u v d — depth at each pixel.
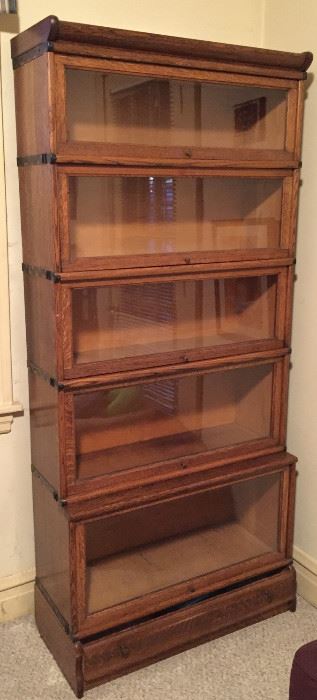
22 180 1.81
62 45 1.53
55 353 1.70
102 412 1.88
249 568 2.10
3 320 1.93
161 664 1.94
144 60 1.64
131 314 1.88
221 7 2.12
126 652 1.87
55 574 1.91
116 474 1.85
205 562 2.10
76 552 1.78
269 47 2.19
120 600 1.90
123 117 1.74
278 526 2.16
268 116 1.95
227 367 1.98
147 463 1.93
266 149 1.93
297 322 2.18
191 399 2.09
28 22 1.82
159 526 2.12
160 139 1.81
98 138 1.71
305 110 2.04
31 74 1.65
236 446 2.06
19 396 2.02
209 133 1.90
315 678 1.25
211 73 1.75
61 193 1.60
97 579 1.98
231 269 1.91
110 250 1.79
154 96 1.78
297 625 2.12
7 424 2.00
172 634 1.95
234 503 2.23
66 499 1.77
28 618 2.16
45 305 1.73
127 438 1.99
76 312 1.77
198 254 1.84
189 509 2.18
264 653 1.99
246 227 2.04
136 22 1.98
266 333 2.11
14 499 2.09
